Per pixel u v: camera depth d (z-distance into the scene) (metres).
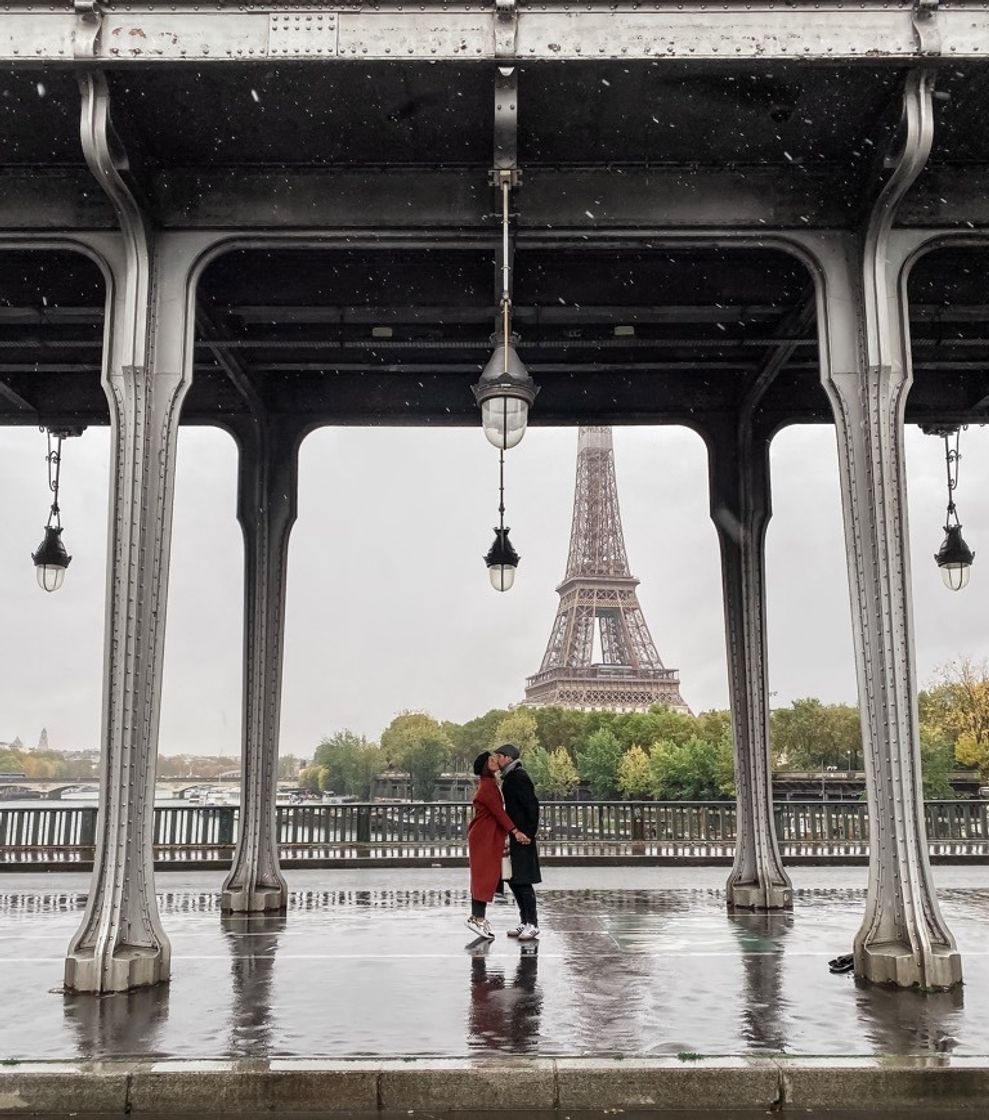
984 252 12.59
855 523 9.80
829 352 10.05
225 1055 7.00
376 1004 8.59
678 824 27.69
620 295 12.70
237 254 12.73
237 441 15.27
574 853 26.34
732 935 12.47
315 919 14.12
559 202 10.21
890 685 9.48
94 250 10.02
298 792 146.12
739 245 10.29
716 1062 6.80
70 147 9.91
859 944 9.59
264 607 15.10
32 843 26.08
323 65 8.74
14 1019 8.03
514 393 8.51
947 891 18.05
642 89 9.12
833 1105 6.63
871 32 8.73
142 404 9.73
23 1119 6.50
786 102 9.30
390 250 12.57
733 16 8.77
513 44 8.70
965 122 9.55
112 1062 6.85
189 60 8.67
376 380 15.44
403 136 9.81
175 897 17.20
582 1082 6.64
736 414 15.40
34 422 15.59
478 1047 7.19
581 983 9.48
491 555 15.66
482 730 148.50
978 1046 7.18
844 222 10.20
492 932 12.56
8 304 12.62
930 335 13.68
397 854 26.45
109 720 9.45
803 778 69.38
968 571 16.09
